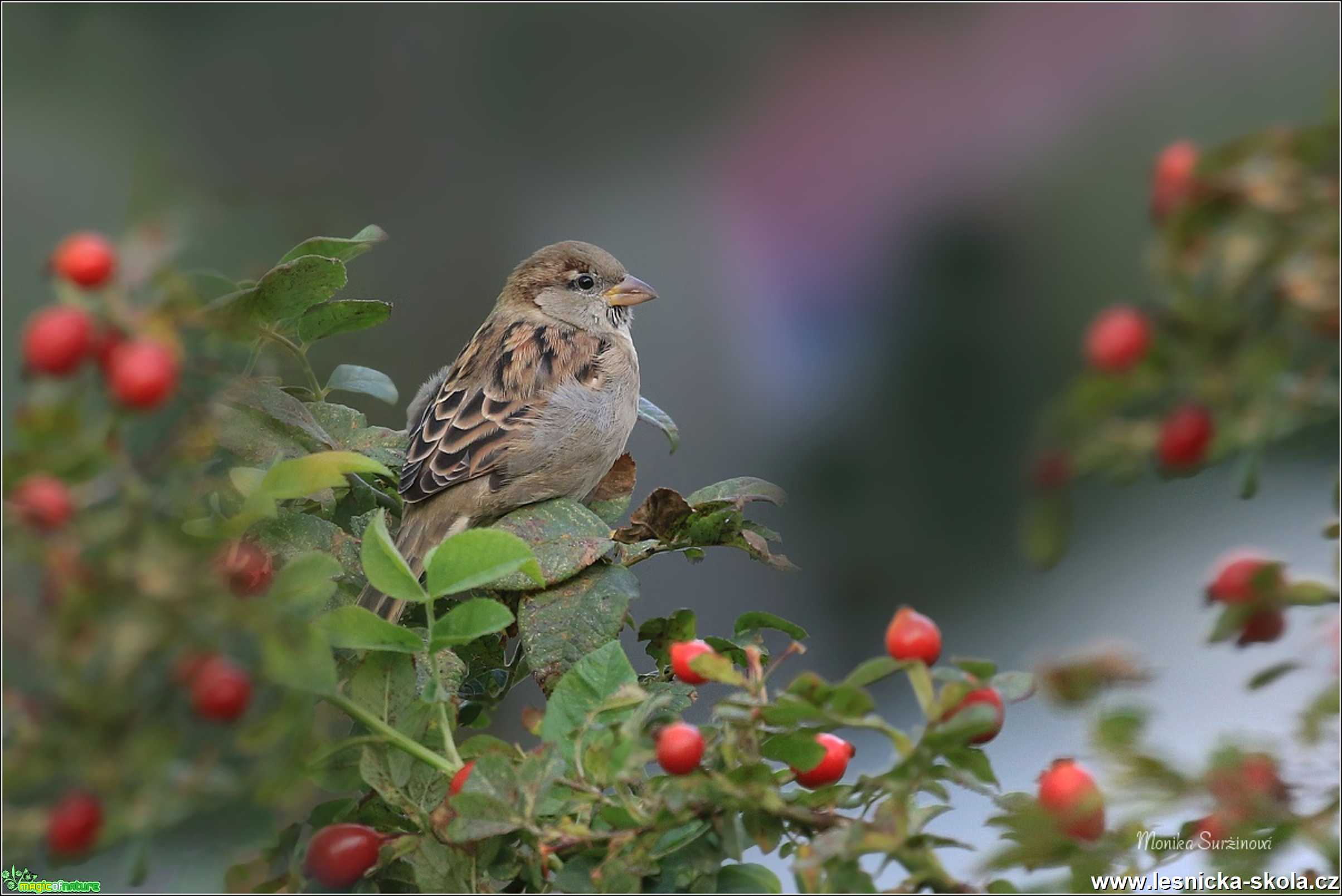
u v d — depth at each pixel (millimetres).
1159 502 12453
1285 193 3316
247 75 14492
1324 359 3389
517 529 5863
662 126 17125
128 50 12789
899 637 4320
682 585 13656
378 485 6660
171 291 3973
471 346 10656
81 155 11141
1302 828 3836
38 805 3896
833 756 4660
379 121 15797
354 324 6117
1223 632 4059
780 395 15938
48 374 3832
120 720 3797
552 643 5543
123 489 3830
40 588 3740
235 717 3936
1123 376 3408
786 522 14672
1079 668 4051
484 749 4777
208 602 3783
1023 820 4078
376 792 4855
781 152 17406
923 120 16828
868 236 16219
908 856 3896
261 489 4379
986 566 13461
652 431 15617
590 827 4441
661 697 4277
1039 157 15961
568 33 17375
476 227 15961
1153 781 3971
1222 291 3352
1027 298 15664
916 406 15141
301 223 14477
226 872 4715
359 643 4602
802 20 18047
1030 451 3521
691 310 16562
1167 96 14805
